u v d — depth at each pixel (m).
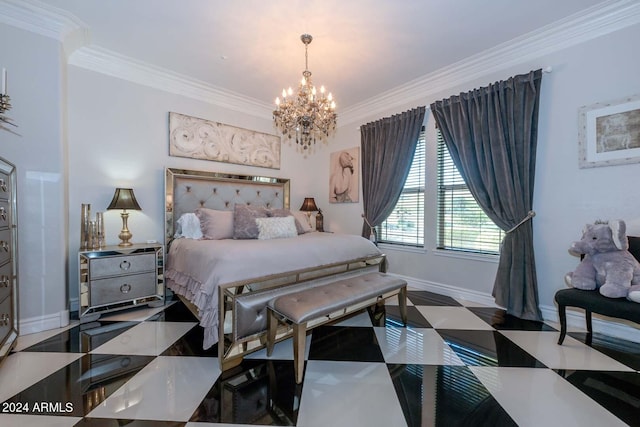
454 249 3.19
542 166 2.50
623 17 2.09
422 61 2.84
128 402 1.42
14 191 1.95
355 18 2.20
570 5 2.07
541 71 2.46
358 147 4.12
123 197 2.75
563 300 1.98
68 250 2.58
